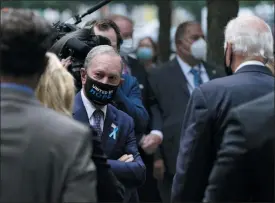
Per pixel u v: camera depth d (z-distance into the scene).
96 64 5.35
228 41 4.80
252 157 4.04
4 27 3.51
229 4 9.48
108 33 6.38
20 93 3.52
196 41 8.29
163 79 8.27
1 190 3.39
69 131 3.46
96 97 5.38
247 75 4.72
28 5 22.17
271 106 4.09
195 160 4.62
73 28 5.94
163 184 8.30
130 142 5.61
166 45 13.80
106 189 4.53
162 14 13.84
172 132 8.16
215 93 4.66
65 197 3.42
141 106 6.54
